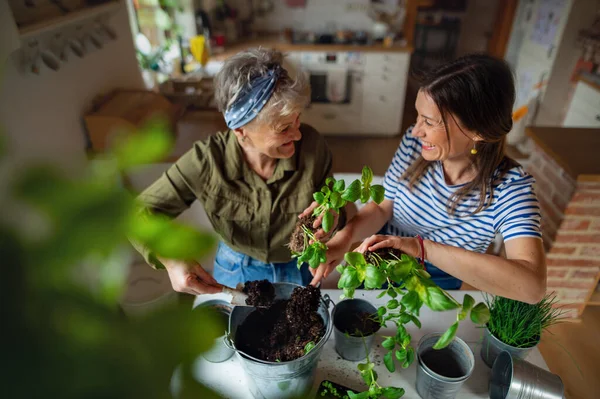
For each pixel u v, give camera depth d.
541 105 3.59
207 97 2.45
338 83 3.88
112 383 0.19
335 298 1.15
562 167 1.62
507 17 4.16
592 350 1.88
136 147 0.21
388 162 3.78
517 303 0.94
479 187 1.13
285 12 4.12
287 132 1.06
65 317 0.18
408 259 0.65
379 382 0.94
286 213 1.23
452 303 0.58
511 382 0.83
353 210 1.38
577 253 1.81
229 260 1.34
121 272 0.19
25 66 1.39
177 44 3.06
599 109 3.02
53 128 1.57
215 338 0.21
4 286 0.17
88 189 0.19
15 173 0.18
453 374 0.92
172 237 0.19
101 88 1.96
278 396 0.86
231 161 1.18
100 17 1.94
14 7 1.28
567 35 3.29
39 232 0.18
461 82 0.90
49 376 0.18
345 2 4.09
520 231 1.01
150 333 0.20
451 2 5.02
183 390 0.20
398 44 3.86
